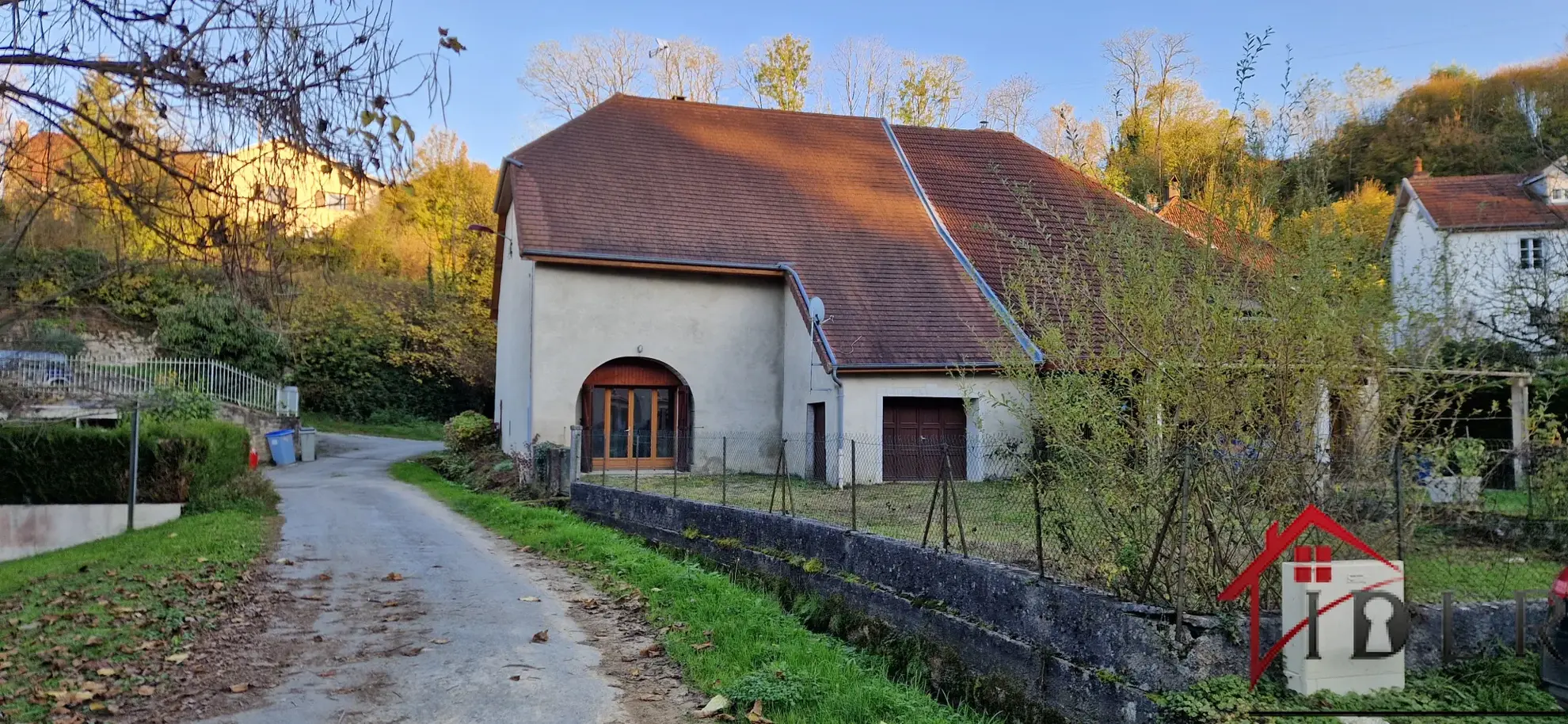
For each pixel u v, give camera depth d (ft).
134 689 18.74
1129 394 17.89
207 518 46.55
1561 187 59.41
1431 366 16.99
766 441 70.33
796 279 67.41
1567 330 35.94
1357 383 16.94
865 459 57.16
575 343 66.28
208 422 56.80
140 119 13.14
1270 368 16.76
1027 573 20.01
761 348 70.64
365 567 33.81
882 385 59.88
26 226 15.07
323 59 13.29
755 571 32.68
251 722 17.12
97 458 47.60
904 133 86.99
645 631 24.39
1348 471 16.94
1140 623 16.38
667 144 77.92
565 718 17.65
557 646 22.85
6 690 18.04
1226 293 17.02
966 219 77.10
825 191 77.66
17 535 45.98
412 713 17.81
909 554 24.23
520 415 70.44
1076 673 17.58
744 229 71.67
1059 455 19.57
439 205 141.59
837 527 28.63
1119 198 21.18
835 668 20.77
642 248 67.31
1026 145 88.48
